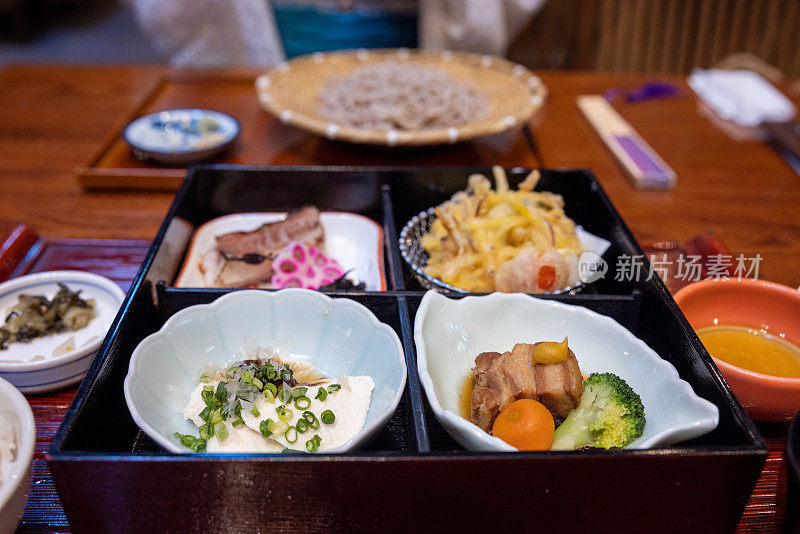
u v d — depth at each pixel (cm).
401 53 285
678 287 157
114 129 227
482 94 254
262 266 161
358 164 219
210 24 362
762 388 113
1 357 132
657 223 192
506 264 149
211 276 160
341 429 113
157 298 138
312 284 157
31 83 271
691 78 301
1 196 196
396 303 136
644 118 262
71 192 200
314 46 379
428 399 110
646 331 138
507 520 100
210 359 131
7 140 228
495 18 358
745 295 135
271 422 110
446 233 165
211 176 178
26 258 169
